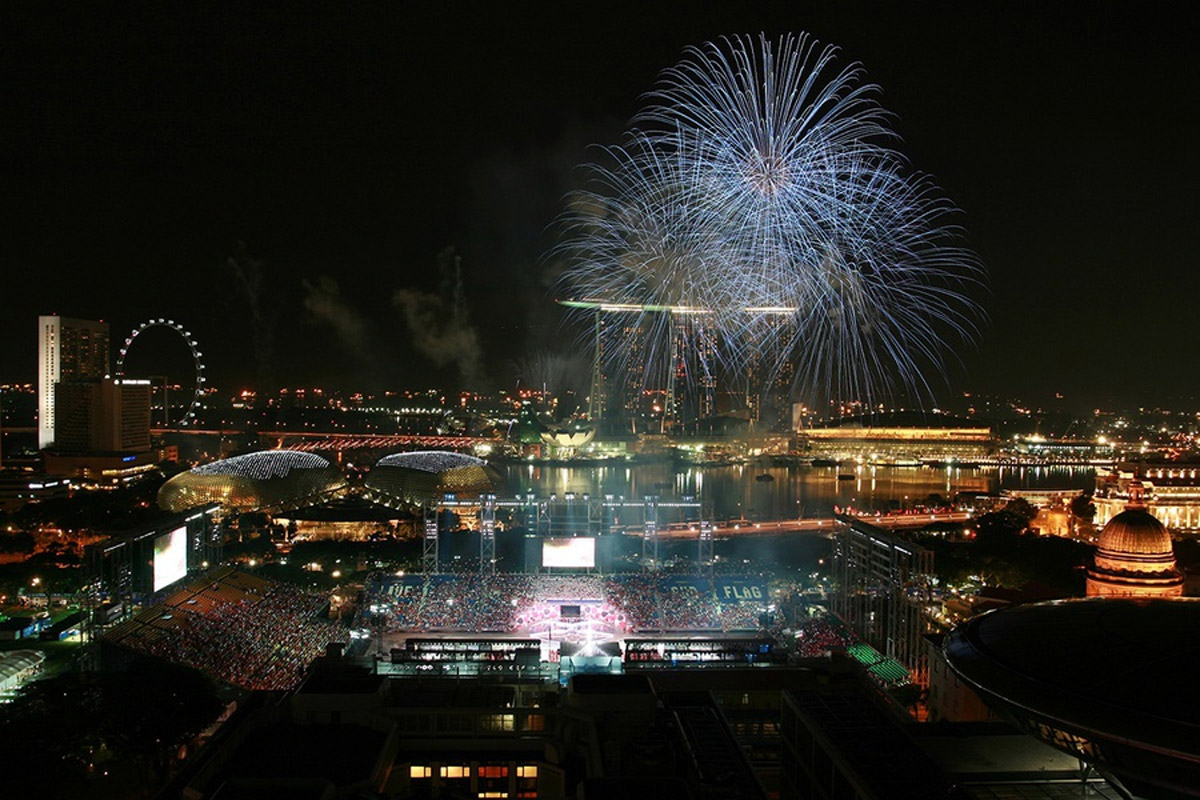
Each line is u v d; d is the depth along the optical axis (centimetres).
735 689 15625
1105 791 9200
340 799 9144
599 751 10306
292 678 18038
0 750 12694
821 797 9769
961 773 9512
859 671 16550
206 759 10194
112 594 19462
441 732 11325
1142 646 8631
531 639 18875
